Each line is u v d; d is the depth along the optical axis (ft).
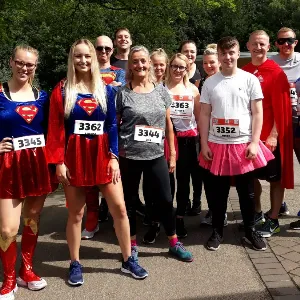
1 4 34.09
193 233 14.92
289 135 14.12
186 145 14.29
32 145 10.69
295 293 10.78
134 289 11.23
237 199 18.56
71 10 51.34
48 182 10.98
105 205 16.35
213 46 16.43
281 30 15.89
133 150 12.07
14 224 10.74
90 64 10.93
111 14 51.49
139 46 12.08
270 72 14.03
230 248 13.57
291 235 14.51
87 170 11.14
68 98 10.75
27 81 10.79
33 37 71.20
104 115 11.18
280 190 14.40
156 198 12.64
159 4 46.73
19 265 12.81
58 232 15.37
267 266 12.26
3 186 10.55
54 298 10.89
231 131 12.71
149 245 13.96
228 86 12.65
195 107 14.40
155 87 12.36
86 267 12.52
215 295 10.83
